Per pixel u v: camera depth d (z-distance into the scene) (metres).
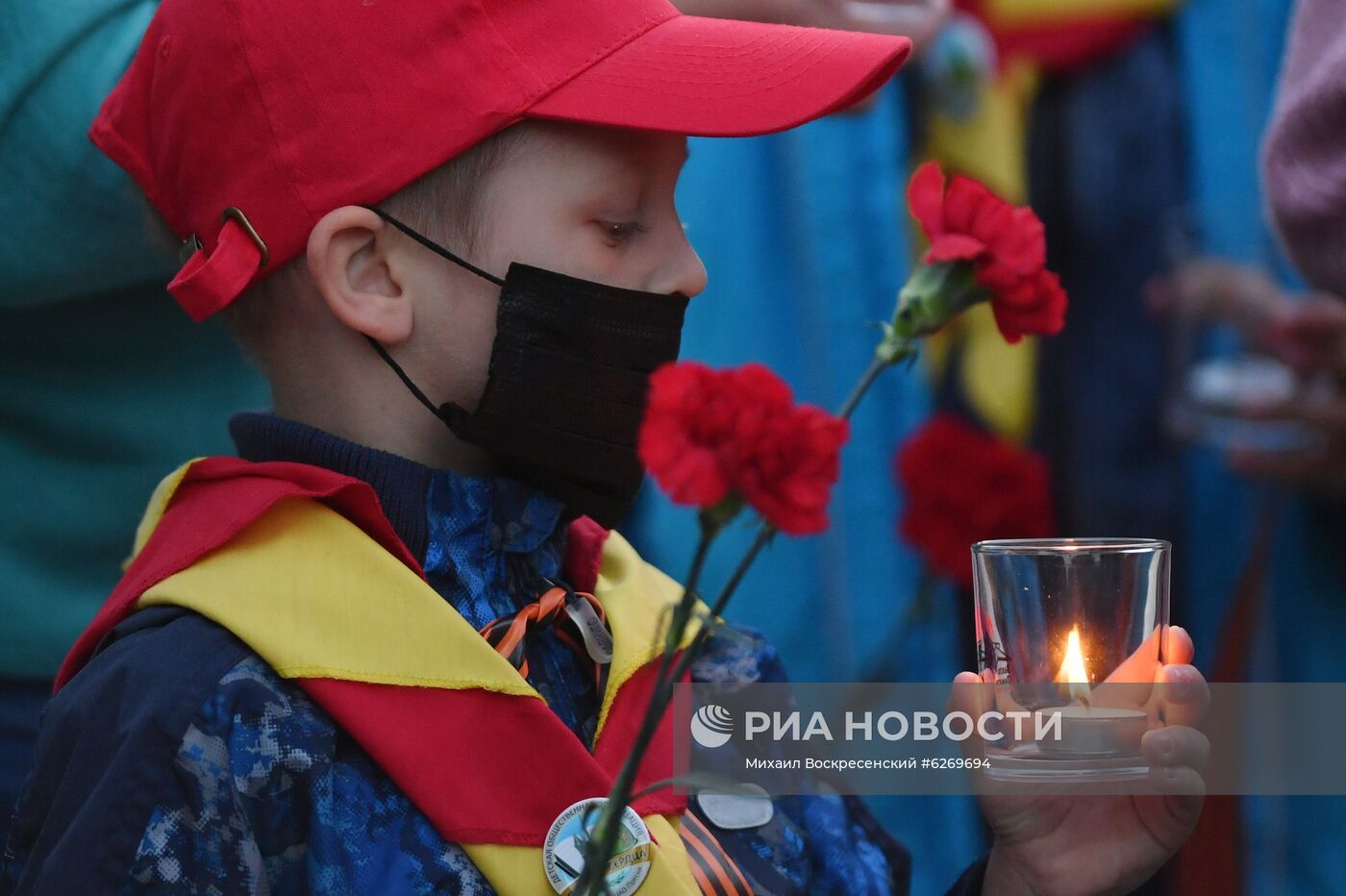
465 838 2.35
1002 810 2.61
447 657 2.41
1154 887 5.27
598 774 2.40
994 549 2.44
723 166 5.57
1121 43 6.04
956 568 4.07
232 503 2.49
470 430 2.60
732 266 5.59
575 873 2.34
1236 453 5.45
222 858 2.28
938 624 5.73
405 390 2.65
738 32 2.67
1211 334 5.93
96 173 3.24
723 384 1.80
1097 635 2.41
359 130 2.54
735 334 5.59
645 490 5.30
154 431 3.64
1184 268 5.65
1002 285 1.99
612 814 1.90
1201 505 5.99
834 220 5.71
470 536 2.61
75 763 2.33
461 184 2.58
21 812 2.44
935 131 6.07
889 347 2.02
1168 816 2.56
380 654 2.40
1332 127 3.25
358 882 2.33
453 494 2.61
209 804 2.28
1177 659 2.51
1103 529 6.05
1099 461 6.05
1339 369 5.28
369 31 2.54
